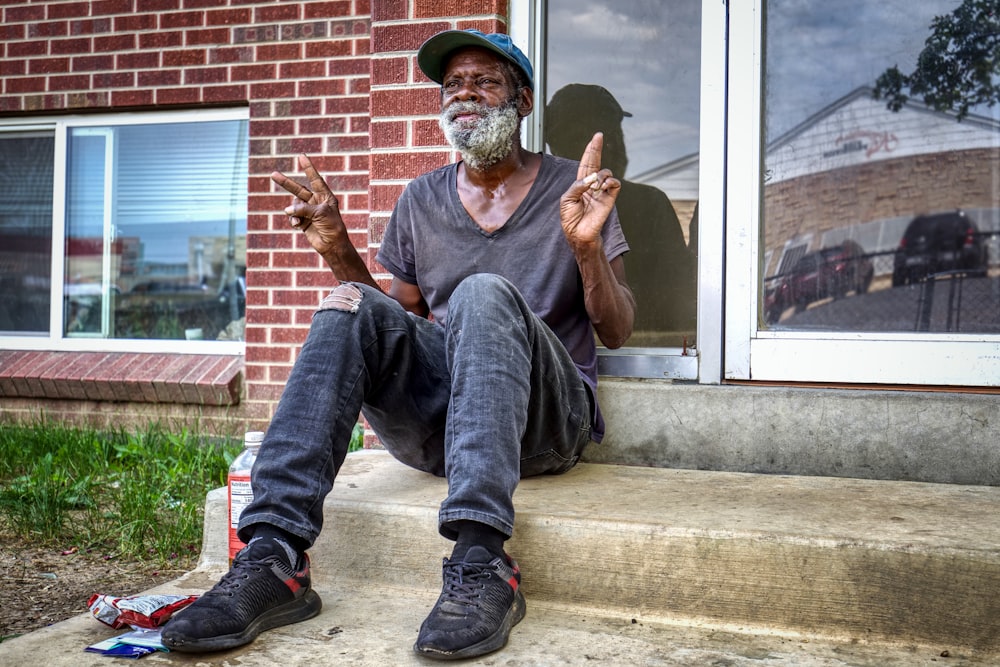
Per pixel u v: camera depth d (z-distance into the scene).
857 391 2.62
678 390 2.70
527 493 2.24
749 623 1.88
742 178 2.87
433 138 3.10
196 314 5.02
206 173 4.98
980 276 6.91
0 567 2.83
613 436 2.76
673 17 3.03
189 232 5.02
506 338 1.91
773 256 3.16
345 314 2.01
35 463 3.98
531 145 3.12
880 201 6.79
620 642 1.79
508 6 3.13
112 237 5.14
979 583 1.75
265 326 4.60
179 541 2.98
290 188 2.41
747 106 2.87
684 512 2.05
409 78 3.13
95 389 4.79
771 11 3.69
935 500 2.22
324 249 2.42
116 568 2.83
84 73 4.92
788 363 2.81
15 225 5.27
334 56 4.51
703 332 2.87
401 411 2.17
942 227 6.89
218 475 3.85
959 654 1.75
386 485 2.33
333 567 2.16
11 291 5.30
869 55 5.14
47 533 3.14
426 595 2.07
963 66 5.29
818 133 6.00
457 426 1.85
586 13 3.13
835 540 1.83
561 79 3.16
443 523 1.80
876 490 2.35
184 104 4.81
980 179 6.75
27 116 5.16
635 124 3.07
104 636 1.81
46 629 1.86
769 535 1.87
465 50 2.50
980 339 2.64
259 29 4.62
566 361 2.24
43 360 5.03
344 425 1.95
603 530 1.96
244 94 4.65
